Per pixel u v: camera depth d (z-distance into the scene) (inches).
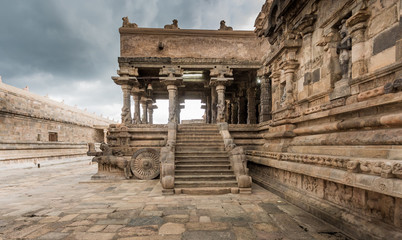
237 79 693.9
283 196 245.1
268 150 320.8
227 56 575.8
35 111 844.0
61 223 175.5
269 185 287.0
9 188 321.7
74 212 202.8
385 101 145.0
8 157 621.6
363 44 175.2
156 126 478.9
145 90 709.9
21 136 767.7
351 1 188.9
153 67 546.6
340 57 203.6
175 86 558.3
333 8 214.2
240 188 274.7
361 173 137.6
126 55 551.8
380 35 159.6
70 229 163.5
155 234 154.2
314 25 253.3
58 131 980.6
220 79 543.5
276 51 312.7
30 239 147.2
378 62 161.0
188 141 420.8
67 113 1066.7
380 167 121.6
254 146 452.1
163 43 561.9
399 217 120.3
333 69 219.0
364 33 175.6
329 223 166.4
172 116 542.6
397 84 133.9
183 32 567.2
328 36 219.8
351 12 192.7
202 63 552.7
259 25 544.1
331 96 207.5
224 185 285.4
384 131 146.3
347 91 185.8
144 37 560.1
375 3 164.9
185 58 546.6
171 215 192.9
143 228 164.6
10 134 719.7
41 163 717.9
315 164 192.1
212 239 145.7
